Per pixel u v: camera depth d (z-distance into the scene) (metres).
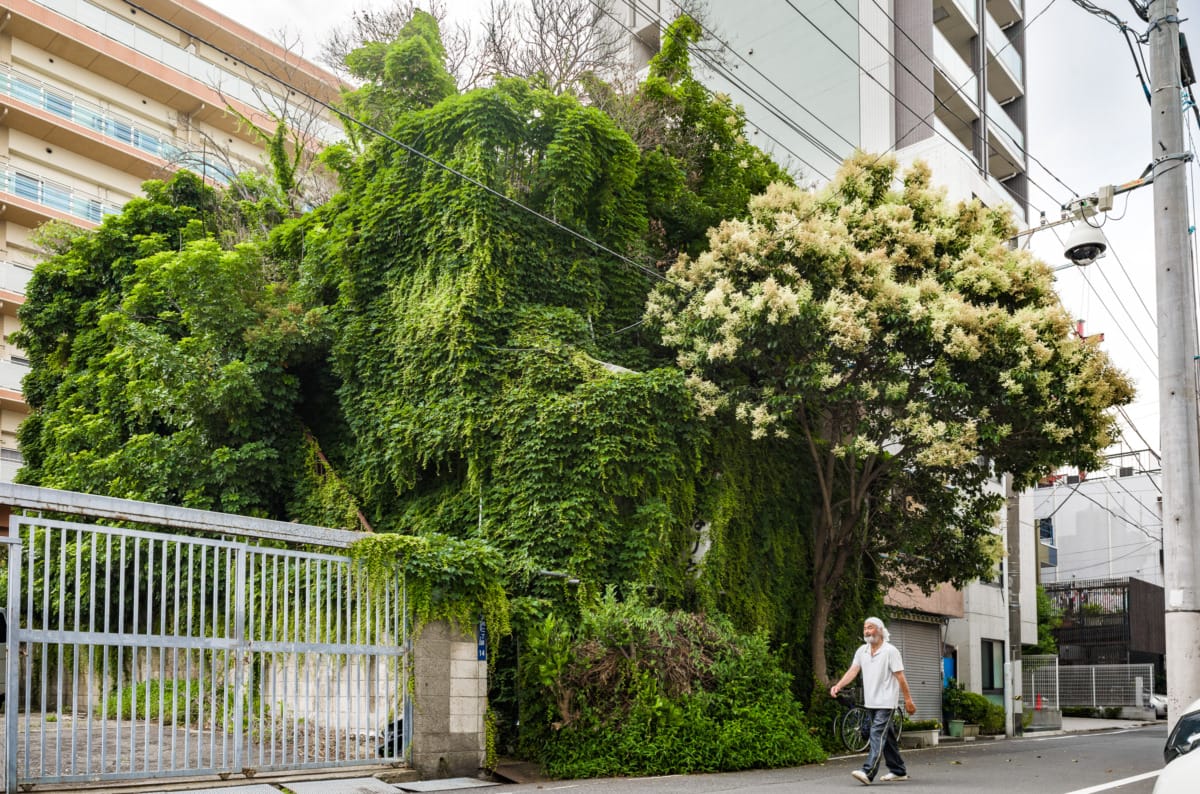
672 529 15.70
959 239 17.62
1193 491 10.84
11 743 7.55
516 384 15.91
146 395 17.59
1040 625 38.47
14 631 7.71
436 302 16.52
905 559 19.61
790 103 36.09
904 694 10.21
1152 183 12.06
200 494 16.88
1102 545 52.09
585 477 15.04
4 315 35.12
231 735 10.50
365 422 17.41
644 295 18.59
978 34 37.59
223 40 44.25
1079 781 11.09
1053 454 16.22
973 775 11.76
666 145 21.72
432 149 17.45
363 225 18.03
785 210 17.33
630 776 11.56
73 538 14.15
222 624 11.62
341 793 9.17
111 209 40.09
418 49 19.89
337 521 16.86
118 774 8.28
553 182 17.47
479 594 11.54
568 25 25.11
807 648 18.23
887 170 18.47
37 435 22.53
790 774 11.70
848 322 14.96
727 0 38.41
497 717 12.95
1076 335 16.59
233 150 44.56
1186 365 11.13
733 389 16.34
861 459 18.61
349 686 10.22
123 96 40.91
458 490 16.17
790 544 17.98
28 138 37.66
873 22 34.56
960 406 15.84
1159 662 44.59
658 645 12.91
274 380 17.86
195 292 18.12
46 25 37.09
